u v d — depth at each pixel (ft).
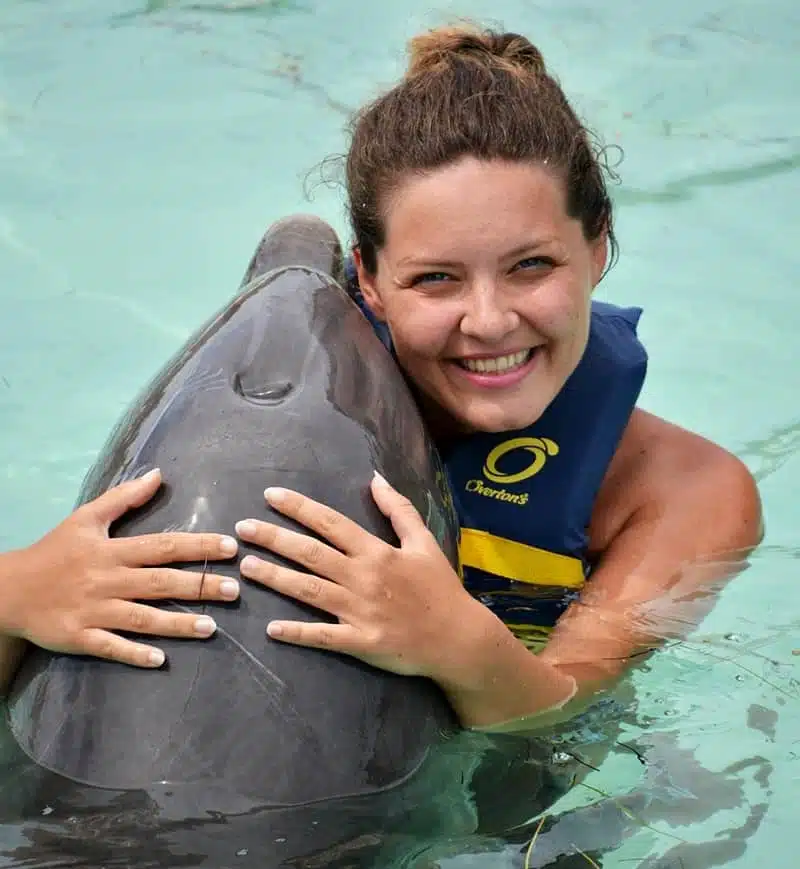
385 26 30.45
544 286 12.62
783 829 11.08
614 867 10.50
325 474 10.61
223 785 9.75
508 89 12.72
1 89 28.58
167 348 21.02
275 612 10.06
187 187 25.16
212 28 30.96
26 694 10.51
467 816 10.52
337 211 23.62
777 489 17.95
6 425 19.29
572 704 12.25
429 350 12.79
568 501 14.21
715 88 28.14
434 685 10.87
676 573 14.57
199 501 10.36
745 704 12.92
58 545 10.33
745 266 23.56
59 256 23.52
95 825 9.61
